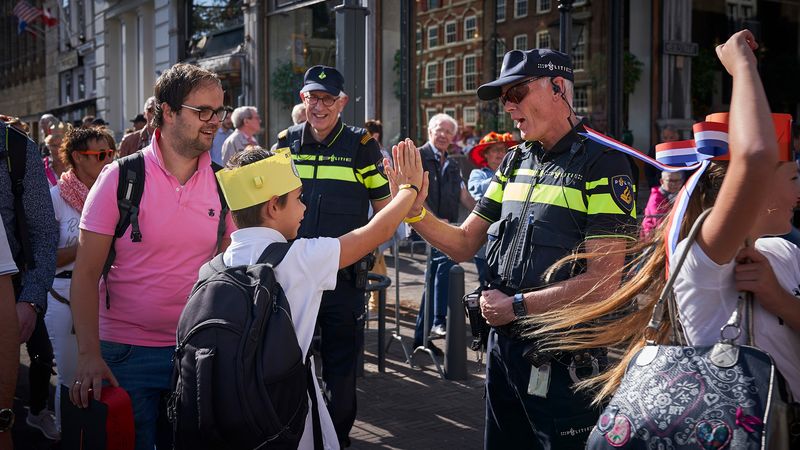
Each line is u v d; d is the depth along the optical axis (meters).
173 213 2.96
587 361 2.64
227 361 2.15
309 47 14.70
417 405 5.20
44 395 4.73
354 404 4.23
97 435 2.72
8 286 2.84
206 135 2.98
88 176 4.05
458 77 13.15
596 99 13.55
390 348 6.62
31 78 33.81
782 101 16.84
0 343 2.82
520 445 2.96
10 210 3.05
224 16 17.42
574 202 2.72
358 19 6.45
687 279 1.90
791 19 16.62
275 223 2.47
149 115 7.29
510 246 2.85
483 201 3.13
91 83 26.33
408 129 12.90
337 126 4.46
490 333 2.95
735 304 1.87
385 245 6.99
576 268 2.72
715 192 2.00
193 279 3.03
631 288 2.23
